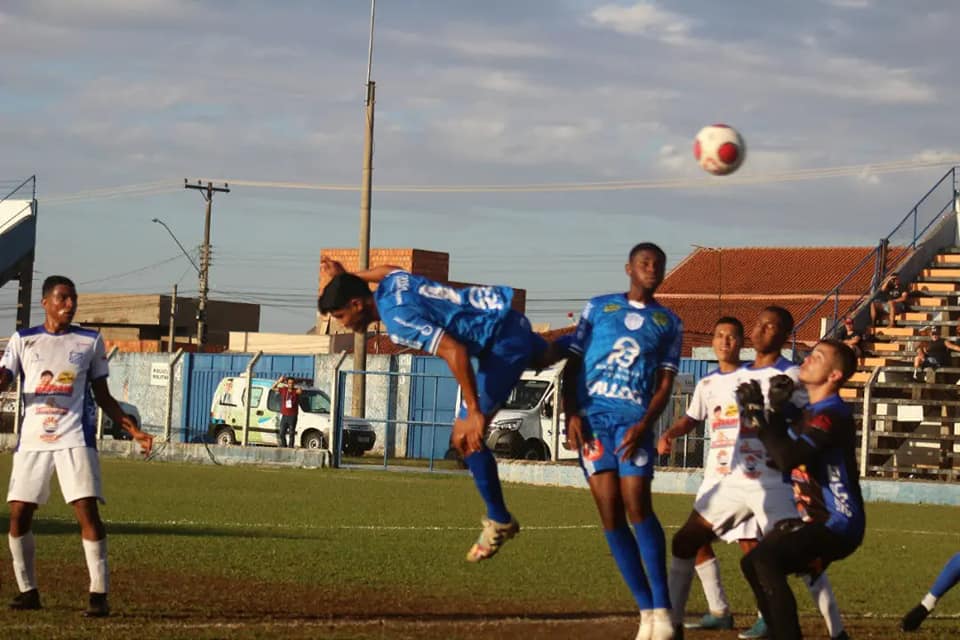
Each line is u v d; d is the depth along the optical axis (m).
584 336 19.59
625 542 19.30
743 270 163.88
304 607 22.08
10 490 20.95
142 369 112.75
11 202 119.12
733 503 20.09
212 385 109.75
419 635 19.30
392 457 100.44
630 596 24.58
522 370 19.28
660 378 19.42
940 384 72.38
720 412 20.56
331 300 18.86
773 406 17.34
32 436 20.88
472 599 23.72
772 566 17.05
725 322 21.33
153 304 166.38
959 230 92.50
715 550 34.91
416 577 26.58
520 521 41.53
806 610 23.62
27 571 21.05
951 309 82.25
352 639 18.69
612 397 19.25
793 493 19.81
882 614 23.30
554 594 24.66
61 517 37.59
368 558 29.55
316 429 91.81
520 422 78.88
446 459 89.38
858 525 17.28
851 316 83.56
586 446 19.33
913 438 68.44
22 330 21.39
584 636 19.72
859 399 76.75
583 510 47.22
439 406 100.56
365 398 95.62
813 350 17.89
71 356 21.09
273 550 30.53
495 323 18.95
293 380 83.19
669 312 19.52
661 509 48.72
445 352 18.41
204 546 30.94
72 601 21.89
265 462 75.81
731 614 22.16
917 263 88.75
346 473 69.25
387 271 19.20
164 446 78.69
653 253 19.36
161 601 22.25
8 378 21.19
